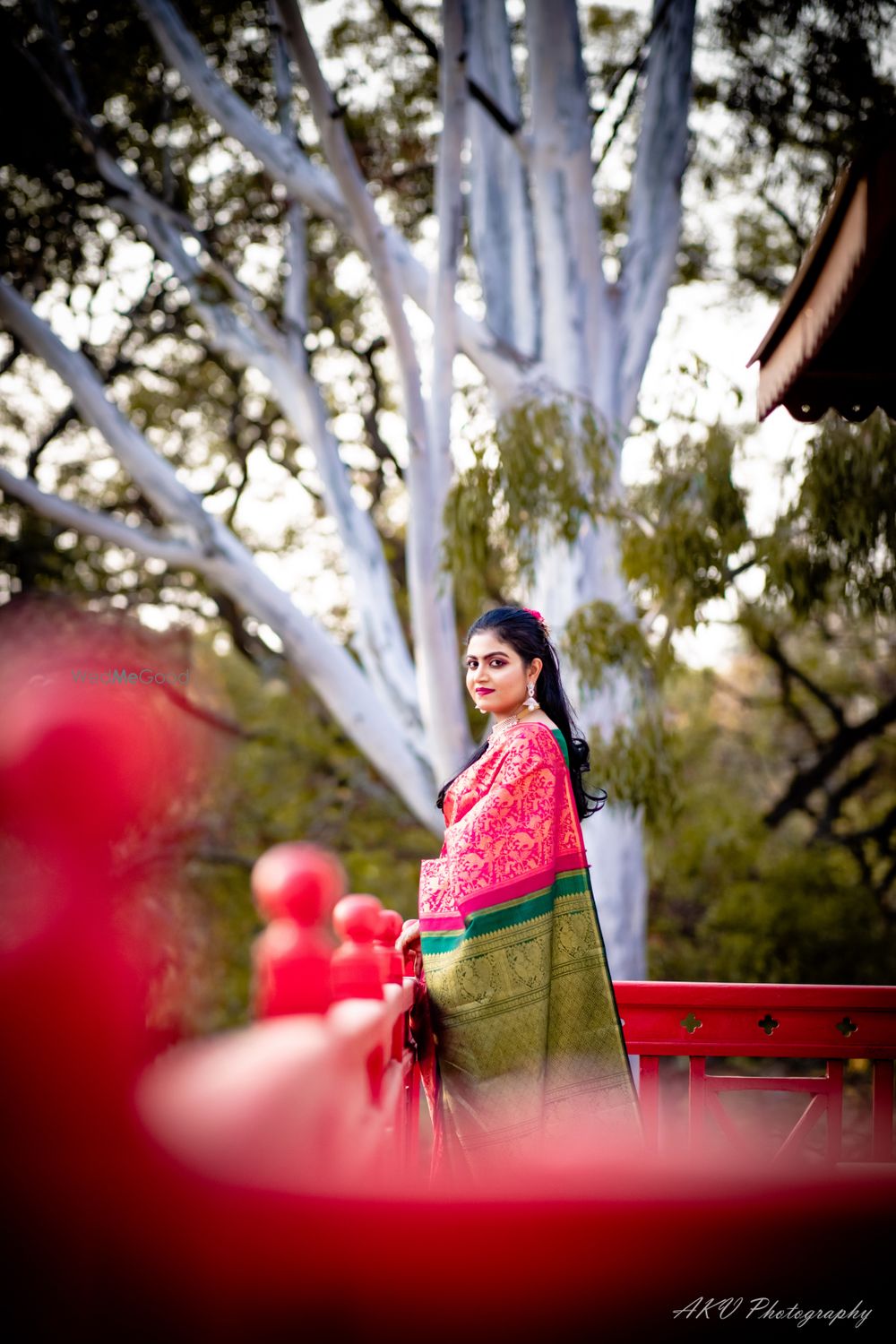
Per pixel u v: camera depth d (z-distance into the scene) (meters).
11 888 0.89
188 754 0.94
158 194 10.70
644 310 8.87
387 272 7.38
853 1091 12.52
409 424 7.84
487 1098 2.63
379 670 9.61
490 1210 1.44
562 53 7.95
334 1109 1.14
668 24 8.98
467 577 6.39
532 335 8.85
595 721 7.32
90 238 10.88
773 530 6.39
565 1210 1.51
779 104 9.47
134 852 0.96
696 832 13.76
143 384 13.68
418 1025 2.76
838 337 3.21
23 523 12.88
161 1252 0.89
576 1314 1.47
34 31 9.51
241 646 14.08
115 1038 0.90
